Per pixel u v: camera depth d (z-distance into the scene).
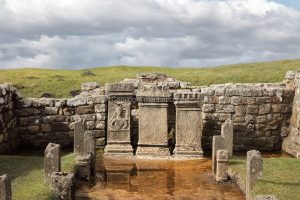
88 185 18.34
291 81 27.31
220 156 18.64
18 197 13.32
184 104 24.42
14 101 25.64
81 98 26.28
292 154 25.67
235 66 49.66
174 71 48.88
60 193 14.16
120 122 24.89
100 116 26.31
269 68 45.06
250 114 26.80
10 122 24.78
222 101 26.73
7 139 24.34
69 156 20.50
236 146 26.91
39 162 18.94
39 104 25.97
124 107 25.03
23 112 25.88
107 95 25.84
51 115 26.12
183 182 18.91
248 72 42.91
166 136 24.62
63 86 37.94
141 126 24.66
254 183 15.05
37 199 13.23
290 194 13.98
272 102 26.89
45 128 26.09
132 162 23.12
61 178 14.35
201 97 24.47
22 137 25.92
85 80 40.84
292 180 15.50
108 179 19.45
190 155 24.27
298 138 25.17
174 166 22.16
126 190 17.64
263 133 26.98
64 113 26.22
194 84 37.59
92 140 20.06
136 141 26.61
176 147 24.47
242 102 26.70
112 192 17.33
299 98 25.61
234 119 26.75
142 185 18.44
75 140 21.30
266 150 27.11
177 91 25.83
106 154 24.62
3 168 17.83
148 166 22.14
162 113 24.67
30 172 16.94
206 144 26.81
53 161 15.48
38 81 40.00
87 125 26.23
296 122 25.83
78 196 16.69
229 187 17.91
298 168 17.47
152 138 24.64
